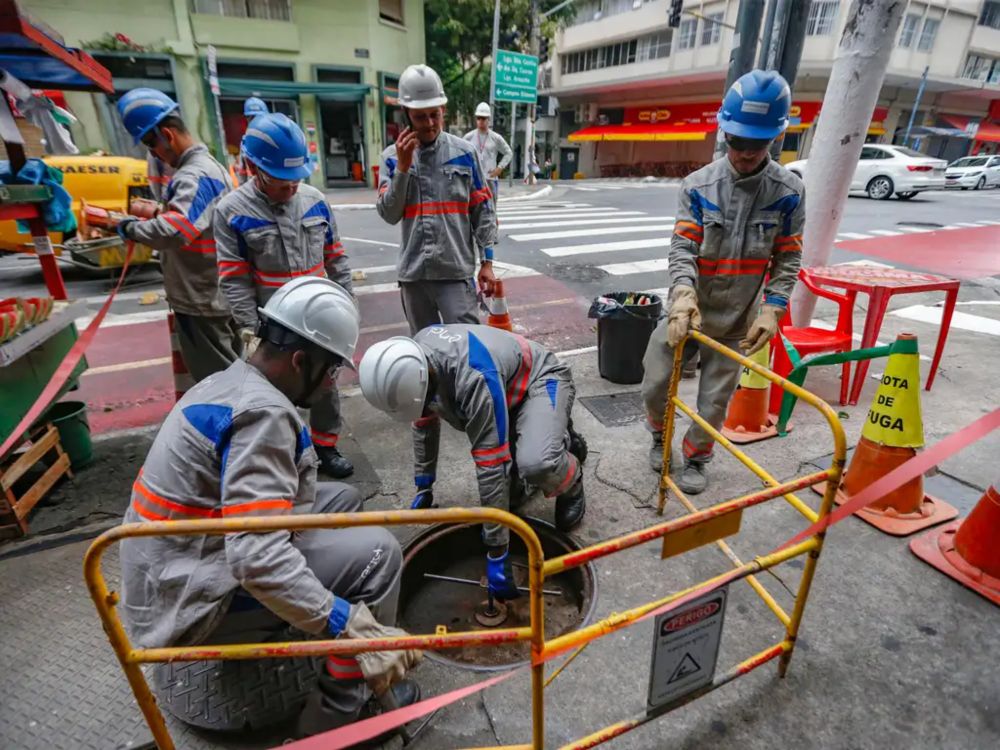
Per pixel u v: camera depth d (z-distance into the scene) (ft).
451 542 8.86
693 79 86.43
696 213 8.32
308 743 4.20
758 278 8.36
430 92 9.36
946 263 25.95
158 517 4.76
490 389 6.73
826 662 6.33
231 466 4.46
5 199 8.43
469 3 66.49
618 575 7.66
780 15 13.46
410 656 4.94
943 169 51.06
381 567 5.74
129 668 4.10
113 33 54.90
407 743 5.51
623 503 9.21
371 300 20.99
